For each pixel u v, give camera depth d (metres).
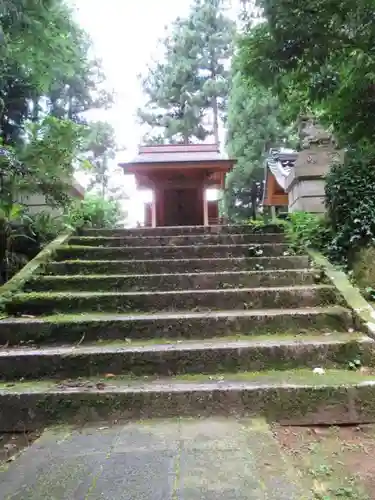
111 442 2.46
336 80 5.22
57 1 5.80
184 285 4.90
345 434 2.72
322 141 7.29
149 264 5.34
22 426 2.84
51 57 6.50
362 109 5.93
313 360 3.43
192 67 23.67
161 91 24.61
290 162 12.23
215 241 6.23
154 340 3.80
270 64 4.93
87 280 4.85
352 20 4.38
